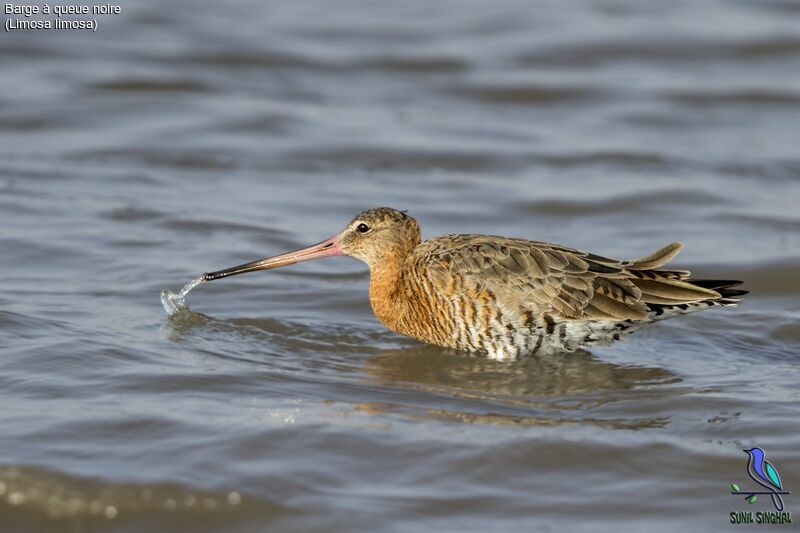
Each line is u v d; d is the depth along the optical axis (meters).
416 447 11.58
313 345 14.93
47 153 23.33
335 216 20.77
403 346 15.12
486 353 14.81
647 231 20.28
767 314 16.52
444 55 30.36
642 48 30.92
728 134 26.06
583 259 14.62
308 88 28.28
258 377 13.38
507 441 11.77
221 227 19.69
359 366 14.22
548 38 31.56
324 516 10.28
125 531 10.09
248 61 29.78
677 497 10.88
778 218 20.89
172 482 10.61
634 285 14.30
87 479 10.58
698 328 15.98
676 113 27.14
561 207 21.41
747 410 12.81
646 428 12.31
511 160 24.14
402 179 23.09
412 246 15.61
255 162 23.62
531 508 10.61
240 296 16.77
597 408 12.94
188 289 15.60
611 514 10.56
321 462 11.18
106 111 25.81
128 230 19.19
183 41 30.89
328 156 24.12
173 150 23.91
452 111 27.28
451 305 14.66
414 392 13.28
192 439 11.45
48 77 27.61
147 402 12.32
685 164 24.09
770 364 14.62
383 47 31.03
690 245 19.45
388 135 25.36
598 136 25.77
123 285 16.67
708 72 29.72
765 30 31.94
